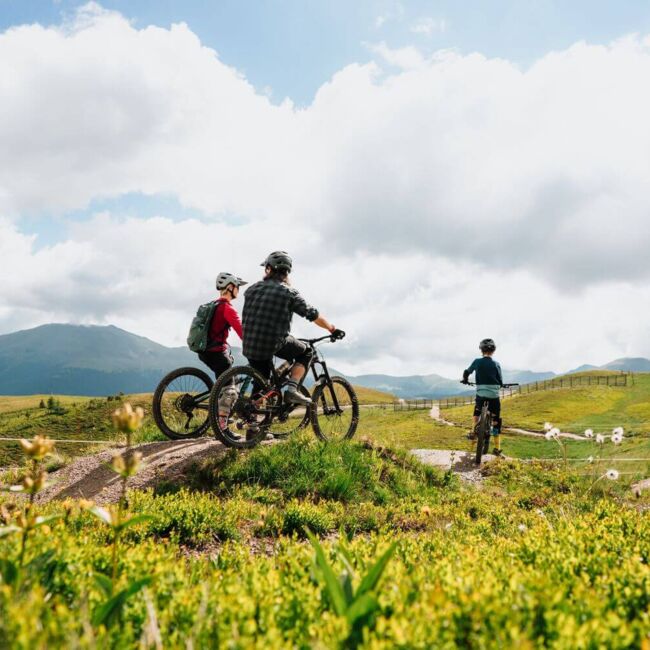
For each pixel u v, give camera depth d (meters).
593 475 10.77
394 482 9.06
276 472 7.99
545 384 106.69
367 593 1.74
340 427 9.98
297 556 2.74
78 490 7.52
